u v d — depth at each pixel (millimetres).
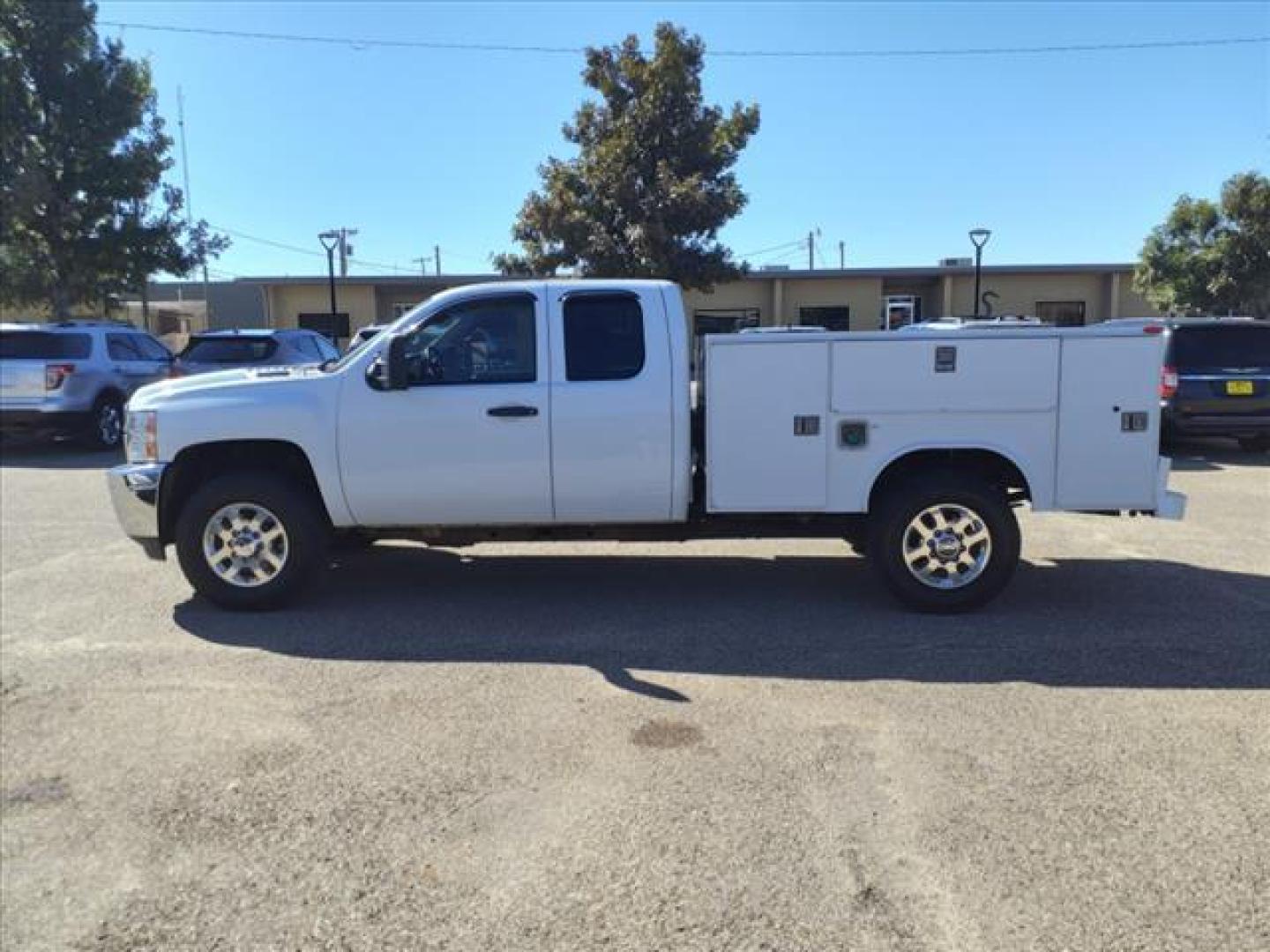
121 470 6539
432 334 6469
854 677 5320
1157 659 5574
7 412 14641
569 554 8312
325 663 5598
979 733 4562
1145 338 6238
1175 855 3520
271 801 3963
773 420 6340
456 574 7652
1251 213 28875
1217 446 15672
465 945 3064
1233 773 4148
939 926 3129
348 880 3416
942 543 6430
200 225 22906
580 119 21328
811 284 32844
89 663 5602
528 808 3891
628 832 3703
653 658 5641
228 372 7152
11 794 4043
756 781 4102
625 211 20766
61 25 20281
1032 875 3398
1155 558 8125
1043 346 6242
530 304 6430
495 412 6367
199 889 3379
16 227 20750
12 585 7312
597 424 6375
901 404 6305
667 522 6605
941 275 32750
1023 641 5922
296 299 33844
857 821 3771
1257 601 6781
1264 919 3156
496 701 5004
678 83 20547
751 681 5273
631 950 3031
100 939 3115
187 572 6535
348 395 6418
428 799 3973
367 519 6547
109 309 24188
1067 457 6312
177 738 4574
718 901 3273
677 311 6434
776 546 8609
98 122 20812
